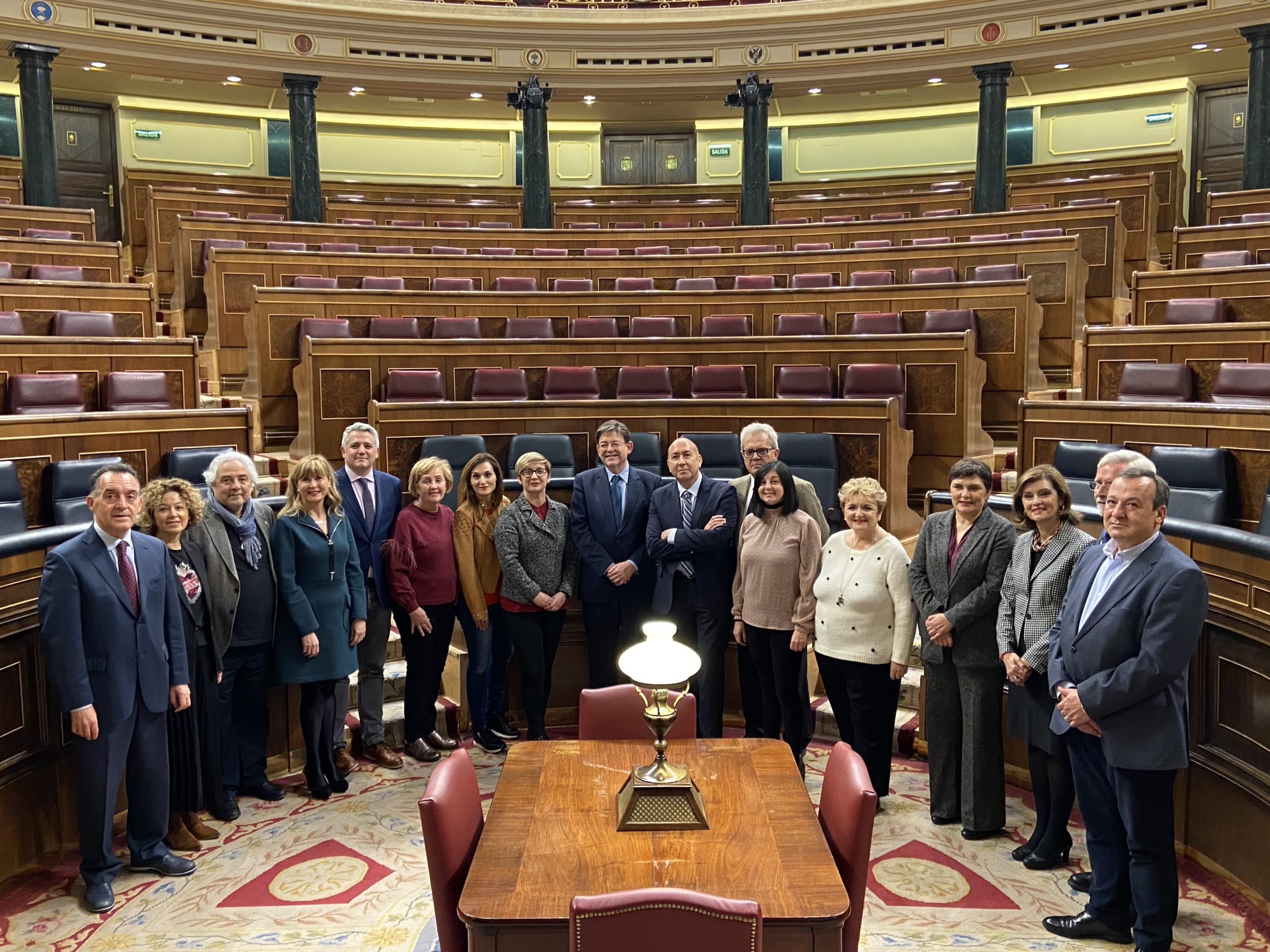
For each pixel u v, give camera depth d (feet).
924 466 21.50
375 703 14.15
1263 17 35.81
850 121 49.65
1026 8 39.01
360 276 29.71
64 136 45.27
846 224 34.30
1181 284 22.97
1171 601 8.66
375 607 14.05
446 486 14.03
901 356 21.53
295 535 12.82
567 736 15.42
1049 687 10.28
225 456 12.62
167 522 11.49
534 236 35.58
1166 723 8.86
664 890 5.80
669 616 13.88
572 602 15.98
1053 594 10.63
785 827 7.79
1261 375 16.72
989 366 24.08
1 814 10.73
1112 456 9.80
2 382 20.12
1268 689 9.84
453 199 48.57
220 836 11.95
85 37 37.58
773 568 12.78
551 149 51.21
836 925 6.53
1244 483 14.20
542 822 7.89
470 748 14.65
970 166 48.49
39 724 11.23
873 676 12.27
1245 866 10.18
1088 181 37.76
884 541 12.26
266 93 45.91
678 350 23.00
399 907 10.30
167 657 11.07
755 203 42.45
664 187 48.96
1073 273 26.63
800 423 19.13
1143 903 9.03
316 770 13.05
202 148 47.52
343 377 22.48
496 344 23.08
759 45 42.19
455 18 41.60
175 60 39.01
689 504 13.75
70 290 24.35
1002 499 13.66
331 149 49.57
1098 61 39.52
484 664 14.38
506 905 6.66
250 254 28.14
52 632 10.09
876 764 12.39
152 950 9.54
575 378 22.61
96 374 21.22
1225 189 44.91
